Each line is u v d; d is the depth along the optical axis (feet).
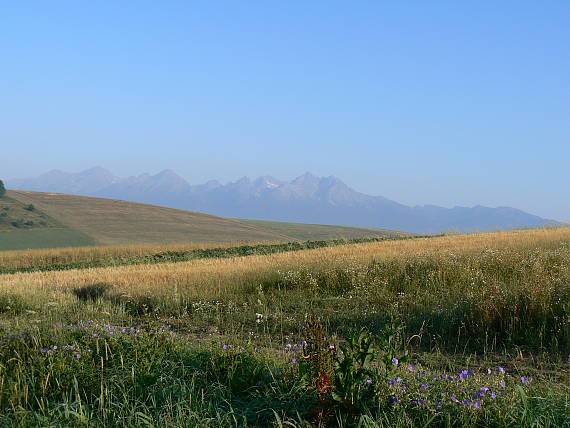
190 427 15.76
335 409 15.98
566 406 15.97
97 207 389.60
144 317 42.75
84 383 19.85
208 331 36.11
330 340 29.91
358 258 62.28
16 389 18.58
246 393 19.71
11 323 31.73
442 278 46.11
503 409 15.66
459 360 25.91
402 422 15.20
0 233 299.79
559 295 32.40
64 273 75.97
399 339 28.94
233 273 58.49
